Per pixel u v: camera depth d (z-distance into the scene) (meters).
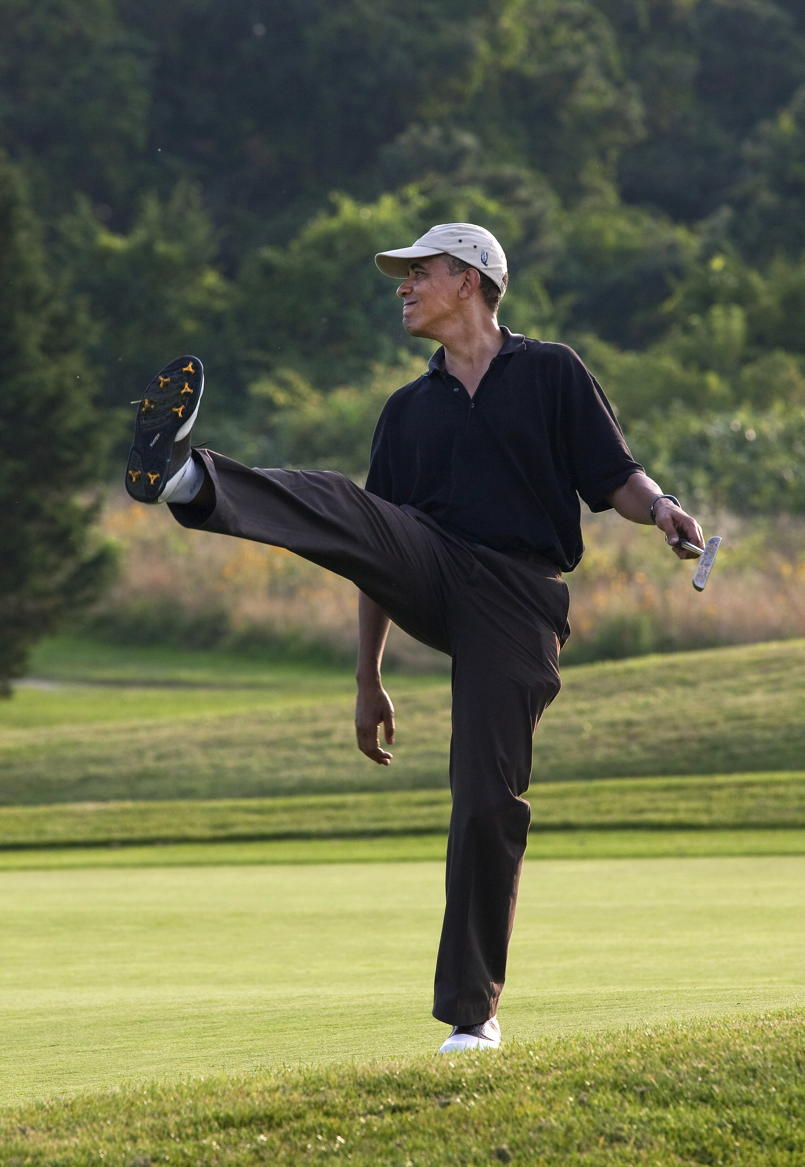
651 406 145.00
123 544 105.81
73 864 39.56
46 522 68.06
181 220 185.75
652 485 13.48
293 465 134.00
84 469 69.19
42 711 82.62
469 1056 11.93
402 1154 9.97
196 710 82.62
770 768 52.78
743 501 105.00
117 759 58.88
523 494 13.58
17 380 67.56
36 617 68.88
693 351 160.12
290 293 166.50
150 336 166.62
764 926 24.89
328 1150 10.12
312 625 99.25
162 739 61.78
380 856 40.00
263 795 53.66
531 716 13.19
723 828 43.72
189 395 10.94
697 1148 9.85
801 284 171.88
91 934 25.28
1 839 44.53
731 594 86.94
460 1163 9.81
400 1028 15.66
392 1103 10.87
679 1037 11.92
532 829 44.09
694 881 32.34
